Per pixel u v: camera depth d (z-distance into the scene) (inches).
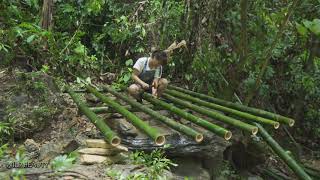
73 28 286.5
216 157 203.5
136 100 213.6
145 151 180.4
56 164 141.3
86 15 282.7
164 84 216.1
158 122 201.2
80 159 159.6
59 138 186.9
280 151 194.4
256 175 241.4
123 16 268.7
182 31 265.4
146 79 216.7
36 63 242.1
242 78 257.8
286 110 294.7
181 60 270.5
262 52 238.8
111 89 225.5
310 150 304.5
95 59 264.5
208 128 165.8
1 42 225.3
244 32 218.4
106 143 165.2
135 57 286.7
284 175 257.1
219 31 251.6
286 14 216.8
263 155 240.2
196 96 227.8
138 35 278.4
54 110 196.7
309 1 234.8
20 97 193.6
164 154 187.3
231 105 205.6
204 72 253.9
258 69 242.2
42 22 244.7
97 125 163.2
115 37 274.1
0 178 136.4
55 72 246.8
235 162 238.1
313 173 249.4
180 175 191.5
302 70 263.3
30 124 185.6
